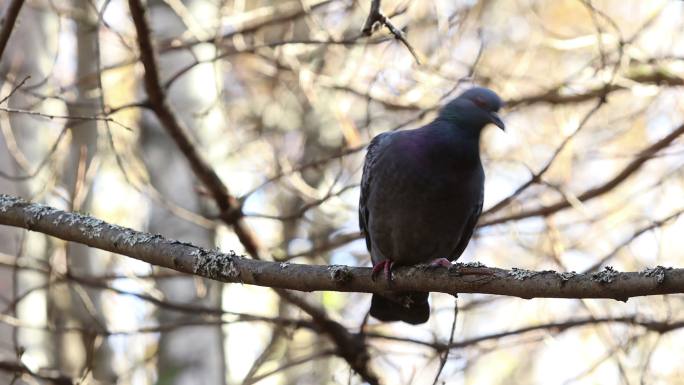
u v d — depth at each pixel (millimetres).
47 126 13766
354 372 12273
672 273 6527
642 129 15836
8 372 11656
